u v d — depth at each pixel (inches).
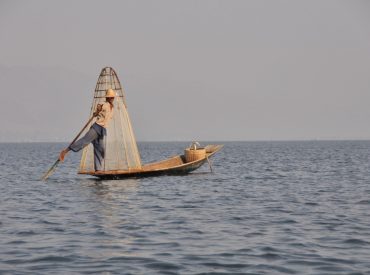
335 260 1136.8
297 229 1480.1
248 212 1800.0
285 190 2511.1
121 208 1891.0
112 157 2901.1
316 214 1747.0
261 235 1395.2
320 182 2928.2
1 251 1210.6
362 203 2016.5
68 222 1590.8
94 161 2859.3
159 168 3262.8
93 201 2084.2
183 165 3149.6
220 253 1197.7
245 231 1449.3
